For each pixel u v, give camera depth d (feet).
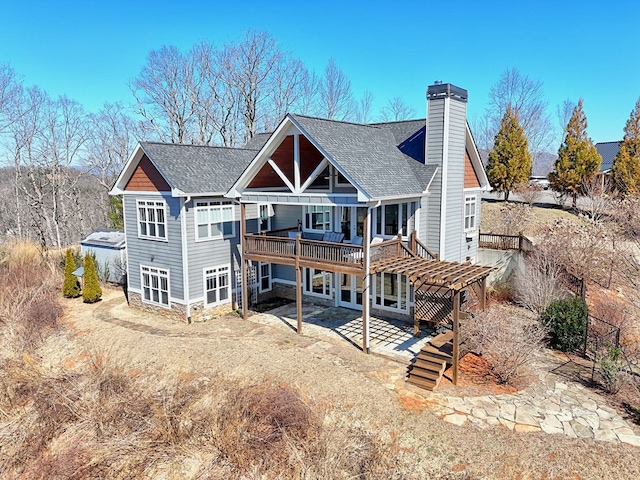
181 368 45.37
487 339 41.27
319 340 51.70
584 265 60.85
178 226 58.49
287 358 46.11
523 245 67.82
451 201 57.57
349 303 63.10
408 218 55.57
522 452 30.94
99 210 154.71
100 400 40.86
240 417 36.19
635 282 60.90
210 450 34.37
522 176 116.16
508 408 36.27
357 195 45.91
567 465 29.50
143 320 62.23
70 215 140.56
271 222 68.90
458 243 61.05
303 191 52.44
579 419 34.45
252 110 148.36
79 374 46.01
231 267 63.87
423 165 56.13
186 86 147.74
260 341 51.55
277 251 55.26
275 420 34.68
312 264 51.75
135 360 48.06
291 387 40.06
